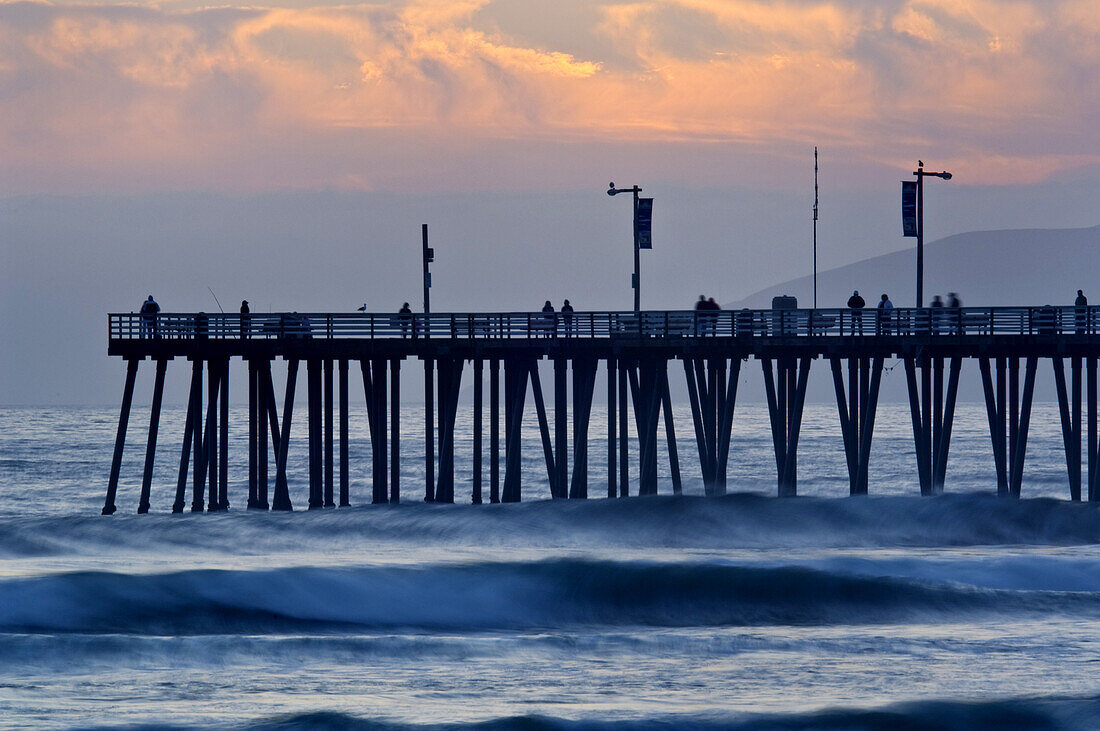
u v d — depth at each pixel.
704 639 113.31
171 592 123.50
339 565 131.75
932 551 149.12
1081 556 141.50
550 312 164.25
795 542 157.75
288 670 105.12
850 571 134.25
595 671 104.69
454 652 110.25
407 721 91.50
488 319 163.50
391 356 163.38
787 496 164.50
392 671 105.00
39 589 121.50
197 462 163.38
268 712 93.88
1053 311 161.38
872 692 98.06
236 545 152.12
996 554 144.25
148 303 164.38
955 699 95.19
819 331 163.50
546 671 104.75
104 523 156.00
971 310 162.75
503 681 101.88
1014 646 110.50
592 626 122.50
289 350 161.38
